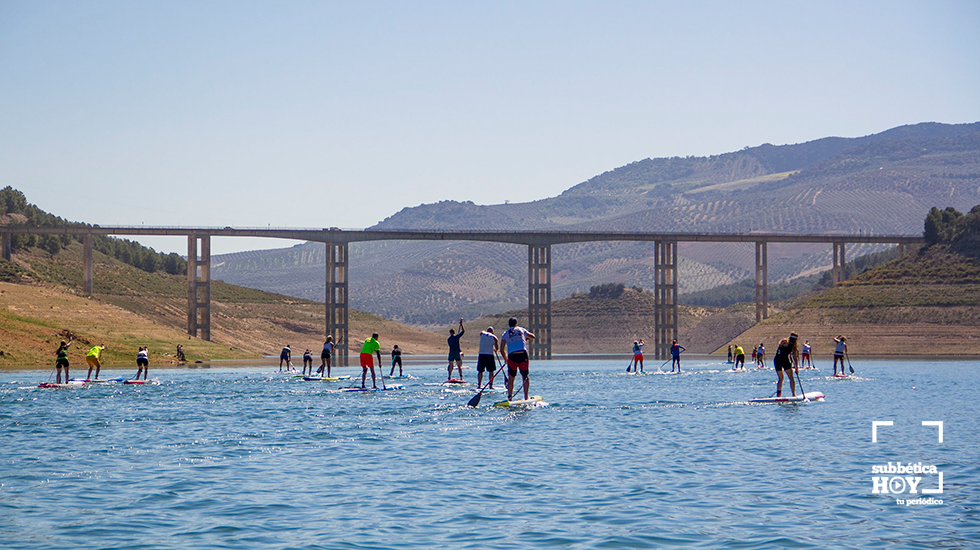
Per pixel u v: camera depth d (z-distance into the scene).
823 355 143.50
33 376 63.41
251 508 15.59
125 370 79.81
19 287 118.50
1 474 18.88
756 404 35.34
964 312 146.00
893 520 14.67
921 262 164.38
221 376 66.31
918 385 49.78
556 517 14.95
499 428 26.70
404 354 196.50
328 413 31.34
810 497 16.48
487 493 16.91
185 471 19.27
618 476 18.61
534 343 183.62
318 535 13.73
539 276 184.62
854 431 25.89
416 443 23.47
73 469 19.52
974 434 25.06
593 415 30.44
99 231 164.25
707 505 15.84
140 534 13.76
